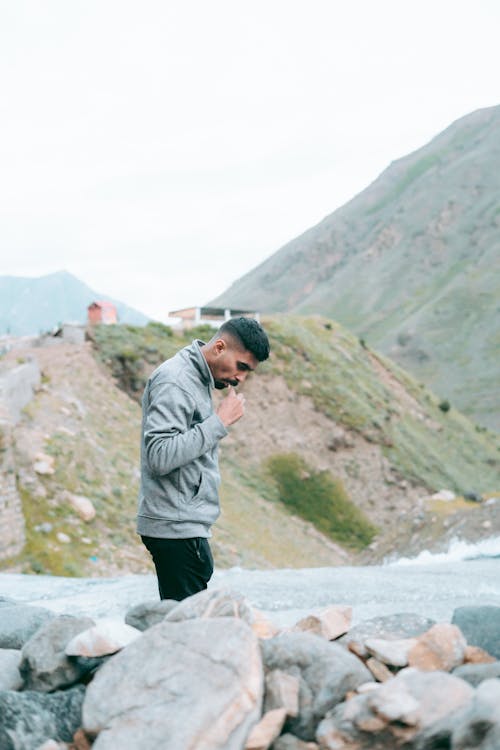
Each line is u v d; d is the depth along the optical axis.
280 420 60.56
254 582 10.45
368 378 72.38
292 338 69.38
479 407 154.88
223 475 52.53
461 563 13.93
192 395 3.80
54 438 34.50
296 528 49.88
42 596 9.52
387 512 56.28
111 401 49.06
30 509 28.17
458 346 180.88
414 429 69.62
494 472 72.00
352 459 59.88
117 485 33.62
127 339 57.69
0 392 33.12
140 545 29.41
